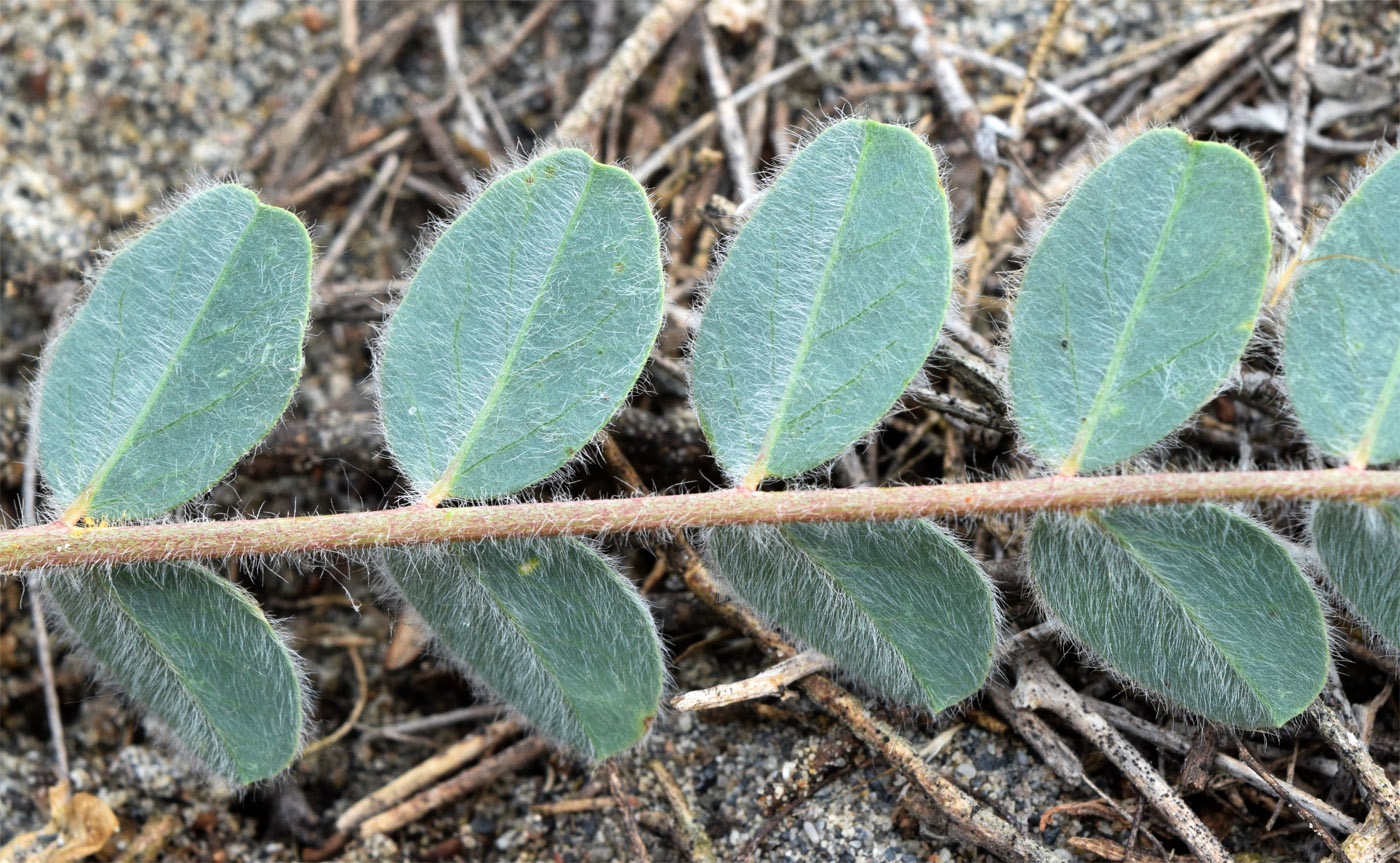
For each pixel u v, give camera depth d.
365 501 0.20
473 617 0.17
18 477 0.20
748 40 0.22
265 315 0.17
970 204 0.21
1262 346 0.18
